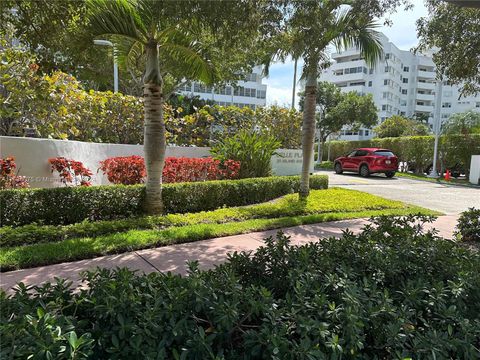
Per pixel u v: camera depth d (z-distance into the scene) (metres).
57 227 5.52
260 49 7.43
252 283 2.89
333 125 34.00
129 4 5.93
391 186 16.08
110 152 9.90
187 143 13.23
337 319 2.10
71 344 1.64
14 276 3.95
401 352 2.01
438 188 15.84
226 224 6.53
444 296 2.58
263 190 9.40
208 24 5.02
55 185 8.19
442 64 6.55
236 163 9.86
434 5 6.16
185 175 9.03
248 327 2.19
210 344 1.94
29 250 4.54
